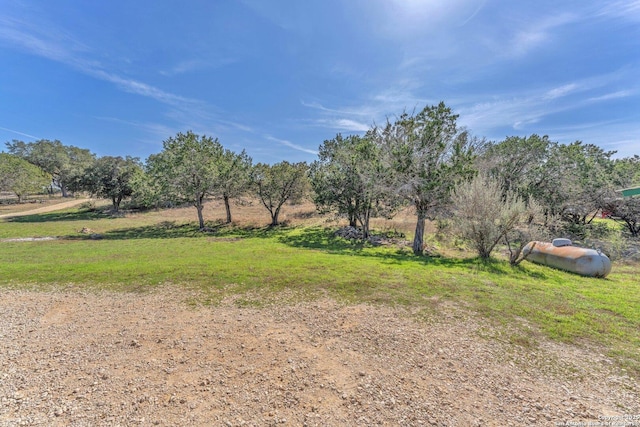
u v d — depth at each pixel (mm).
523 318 5203
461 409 2980
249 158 26781
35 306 5957
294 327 4945
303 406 3053
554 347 4219
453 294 6445
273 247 14922
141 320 5262
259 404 3090
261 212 32281
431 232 19141
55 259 11758
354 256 11695
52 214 33625
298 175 24828
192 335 4672
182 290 6871
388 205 16422
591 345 4266
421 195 12914
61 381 3504
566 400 3115
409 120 13461
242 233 22141
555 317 5215
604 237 15766
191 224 27047
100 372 3686
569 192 17375
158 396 3223
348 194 19031
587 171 17391
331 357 4008
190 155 23734
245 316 5414
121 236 20984
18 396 3227
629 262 11164
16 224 25938
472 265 9609
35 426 2795
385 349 4203
